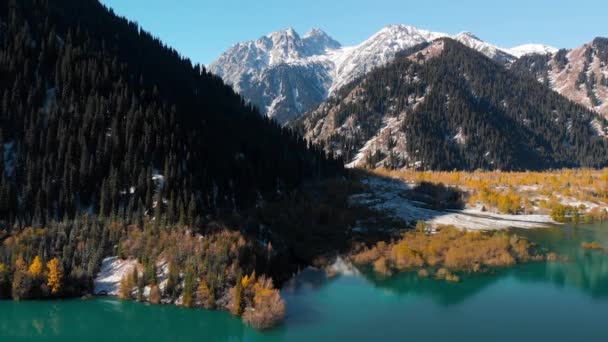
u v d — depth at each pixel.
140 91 168.38
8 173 134.25
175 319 104.25
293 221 161.25
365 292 122.56
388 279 131.88
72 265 114.81
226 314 104.88
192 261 112.38
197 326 102.50
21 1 183.38
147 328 101.19
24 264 112.12
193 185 139.62
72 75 157.38
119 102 153.25
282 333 99.88
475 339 97.75
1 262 113.44
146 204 131.25
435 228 176.75
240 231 131.75
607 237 179.50
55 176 135.12
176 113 165.12
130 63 191.88
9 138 140.50
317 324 103.75
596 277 134.62
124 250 119.12
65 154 138.00
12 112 143.00
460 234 166.25
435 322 105.38
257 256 121.44
